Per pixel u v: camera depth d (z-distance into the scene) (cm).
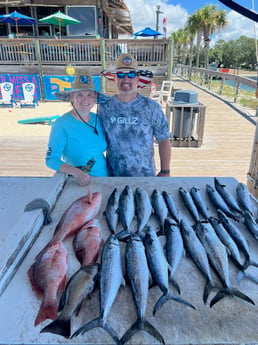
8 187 198
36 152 529
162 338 86
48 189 168
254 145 299
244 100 1111
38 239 133
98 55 1185
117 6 1453
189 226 139
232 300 101
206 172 444
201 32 2816
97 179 199
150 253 121
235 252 125
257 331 89
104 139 229
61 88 1187
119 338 86
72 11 1271
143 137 224
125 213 149
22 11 1319
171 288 106
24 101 1203
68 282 103
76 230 137
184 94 573
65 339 86
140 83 258
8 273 107
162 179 200
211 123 772
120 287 106
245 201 165
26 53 1165
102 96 221
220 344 85
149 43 1113
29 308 96
